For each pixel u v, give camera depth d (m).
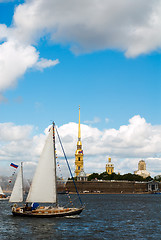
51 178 90.31
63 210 90.25
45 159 90.50
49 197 89.94
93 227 77.44
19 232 70.50
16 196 113.00
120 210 125.50
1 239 64.00
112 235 68.31
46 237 66.06
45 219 87.19
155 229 76.19
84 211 117.50
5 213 104.38
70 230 73.06
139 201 198.38
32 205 92.50
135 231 73.19
